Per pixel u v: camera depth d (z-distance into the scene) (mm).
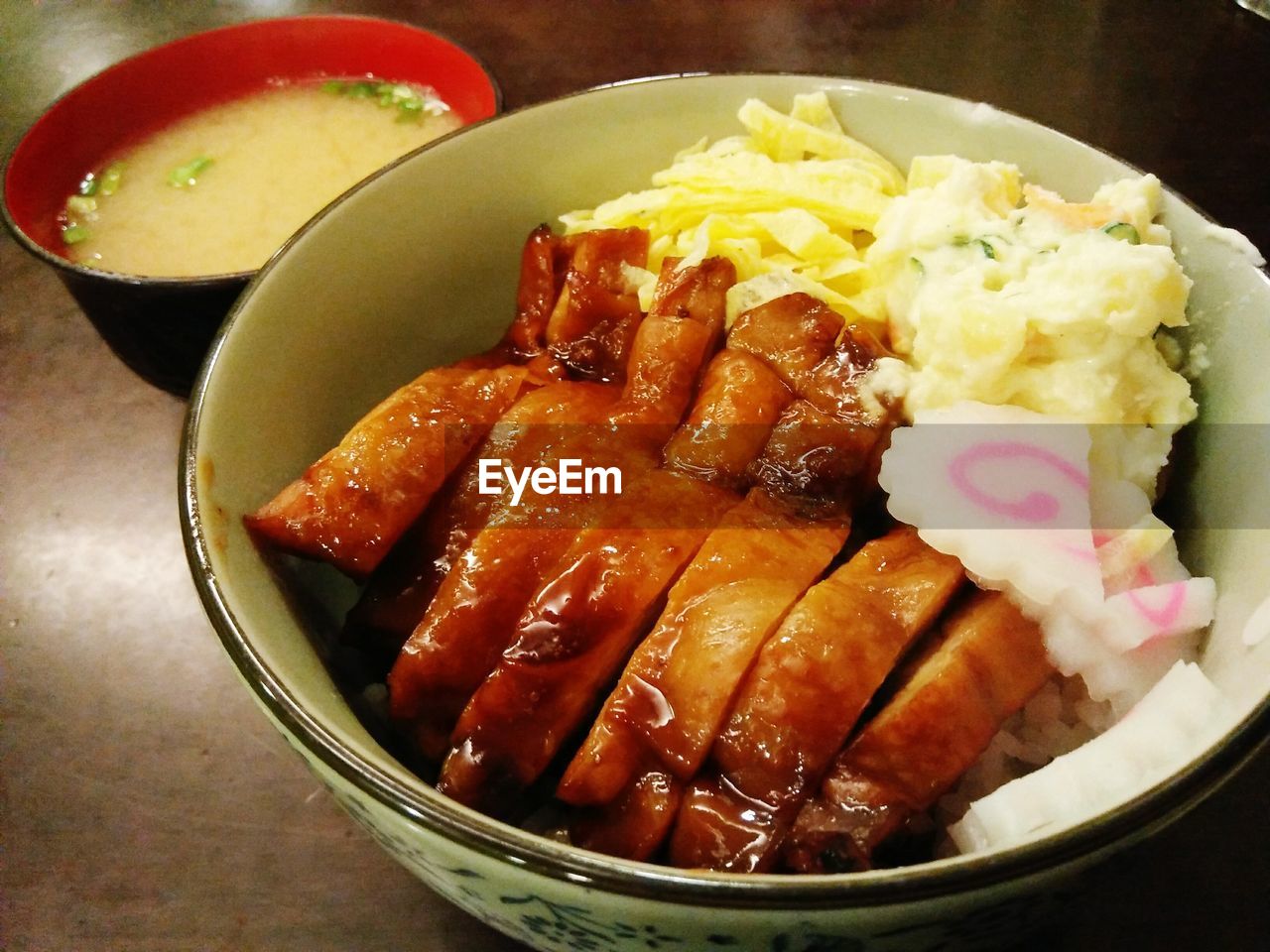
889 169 249
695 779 176
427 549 201
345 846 199
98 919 194
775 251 252
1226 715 160
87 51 371
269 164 287
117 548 244
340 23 303
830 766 173
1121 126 304
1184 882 187
